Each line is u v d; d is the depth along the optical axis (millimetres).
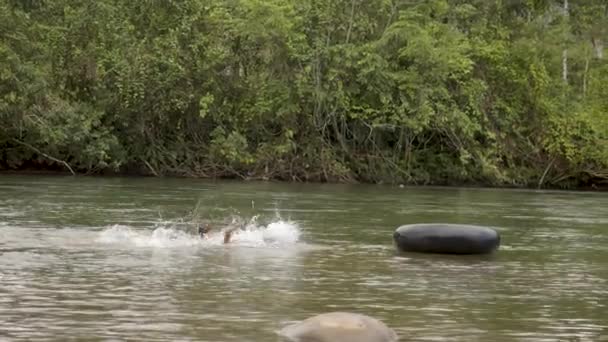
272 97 41344
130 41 40844
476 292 12852
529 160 44938
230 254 15930
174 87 40562
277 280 13344
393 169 42562
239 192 31188
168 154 41375
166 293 12062
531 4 49062
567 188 44906
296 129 41875
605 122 44656
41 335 9633
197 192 30266
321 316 10039
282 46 41219
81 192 28875
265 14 40812
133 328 10008
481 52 44344
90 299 11531
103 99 40531
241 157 40844
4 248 15773
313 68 41531
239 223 20047
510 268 15289
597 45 55438
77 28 40344
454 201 30734
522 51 45312
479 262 15914
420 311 11383
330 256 16031
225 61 41281
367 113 41594
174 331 9914
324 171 41688
